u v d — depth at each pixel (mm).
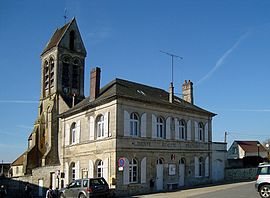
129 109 30281
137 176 30109
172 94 35250
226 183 34688
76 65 51750
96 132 31562
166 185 32281
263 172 19906
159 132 32875
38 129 49062
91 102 32094
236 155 67625
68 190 25359
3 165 81312
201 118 37719
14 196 42406
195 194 24500
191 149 35688
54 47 50156
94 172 30875
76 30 52594
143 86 36438
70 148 34812
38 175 39656
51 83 50000
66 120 36250
